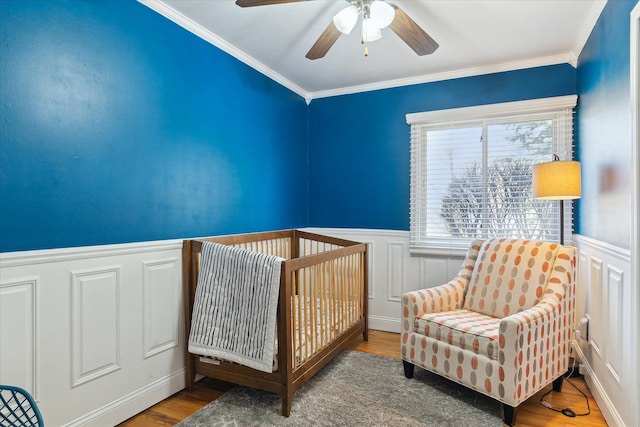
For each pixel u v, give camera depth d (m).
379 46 2.91
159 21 2.33
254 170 3.23
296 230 3.74
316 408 2.20
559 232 3.08
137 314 2.16
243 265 2.21
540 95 3.17
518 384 2.01
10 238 1.62
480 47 2.93
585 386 2.48
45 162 1.74
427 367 2.44
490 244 2.80
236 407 2.22
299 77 3.60
